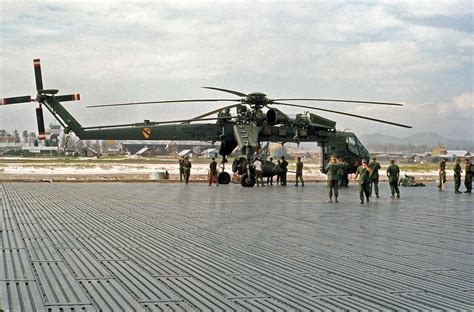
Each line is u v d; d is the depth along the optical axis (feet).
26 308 21.84
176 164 265.34
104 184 110.01
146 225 47.85
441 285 26.94
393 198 84.94
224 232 44.37
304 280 27.68
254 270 29.89
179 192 89.61
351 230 46.85
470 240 41.78
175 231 44.50
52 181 117.50
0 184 104.73
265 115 105.40
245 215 57.00
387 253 35.76
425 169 256.11
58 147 472.03
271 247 37.45
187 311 21.93
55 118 102.12
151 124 101.04
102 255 33.55
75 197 76.18
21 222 48.65
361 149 114.73
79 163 264.72
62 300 23.15
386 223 52.08
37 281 26.50
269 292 25.12
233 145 110.83
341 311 22.22
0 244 36.88
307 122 108.37
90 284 26.08
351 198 83.35
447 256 34.88
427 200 81.56
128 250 35.45
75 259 32.12
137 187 101.60
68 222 49.08
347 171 110.63
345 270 30.25
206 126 105.19
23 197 74.84
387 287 26.43
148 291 24.93
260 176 110.22
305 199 79.30
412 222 53.11
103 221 50.19
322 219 54.65
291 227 48.21
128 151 526.57
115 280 26.99
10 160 307.58
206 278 27.78
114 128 102.01
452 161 465.06
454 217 57.82
